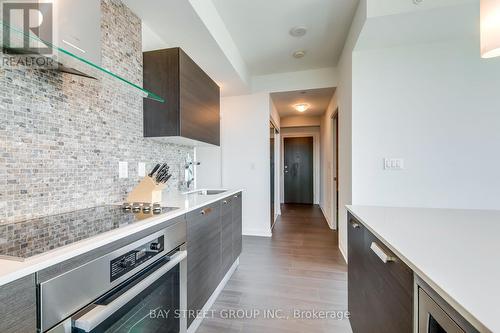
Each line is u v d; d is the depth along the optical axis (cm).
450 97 237
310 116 603
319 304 190
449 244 86
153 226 113
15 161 106
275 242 347
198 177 408
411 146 242
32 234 89
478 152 234
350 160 258
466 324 49
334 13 231
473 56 232
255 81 388
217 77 312
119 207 143
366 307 120
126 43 171
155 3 169
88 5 120
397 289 83
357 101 249
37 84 115
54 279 67
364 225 122
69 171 131
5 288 57
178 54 179
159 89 183
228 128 398
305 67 357
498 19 106
